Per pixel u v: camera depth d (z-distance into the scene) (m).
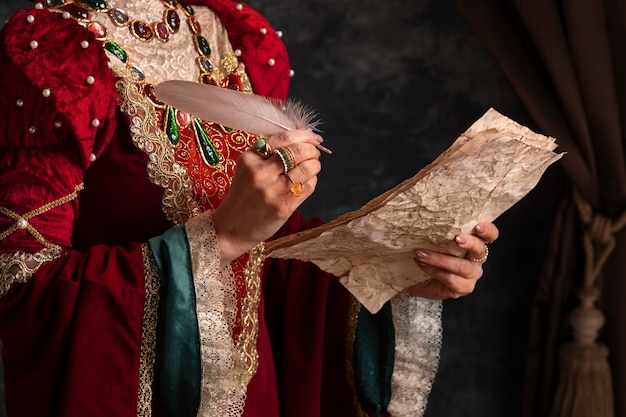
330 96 3.96
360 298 1.92
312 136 1.56
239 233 1.58
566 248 3.76
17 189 1.56
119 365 1.53
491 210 1.73
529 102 3.60
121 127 1.71
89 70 1.62
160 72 1.80
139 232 1.72
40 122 1.56
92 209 1.72
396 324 2.03
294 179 1.52
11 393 1.60
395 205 1.62
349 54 3.96
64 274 1.55
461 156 1.55
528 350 3.84
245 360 1.72
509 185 1.66
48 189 1.57
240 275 1.75
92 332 1.52
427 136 4.00
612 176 3.62
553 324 3.76
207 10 2.00
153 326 1.56
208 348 1.55
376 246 1.77
